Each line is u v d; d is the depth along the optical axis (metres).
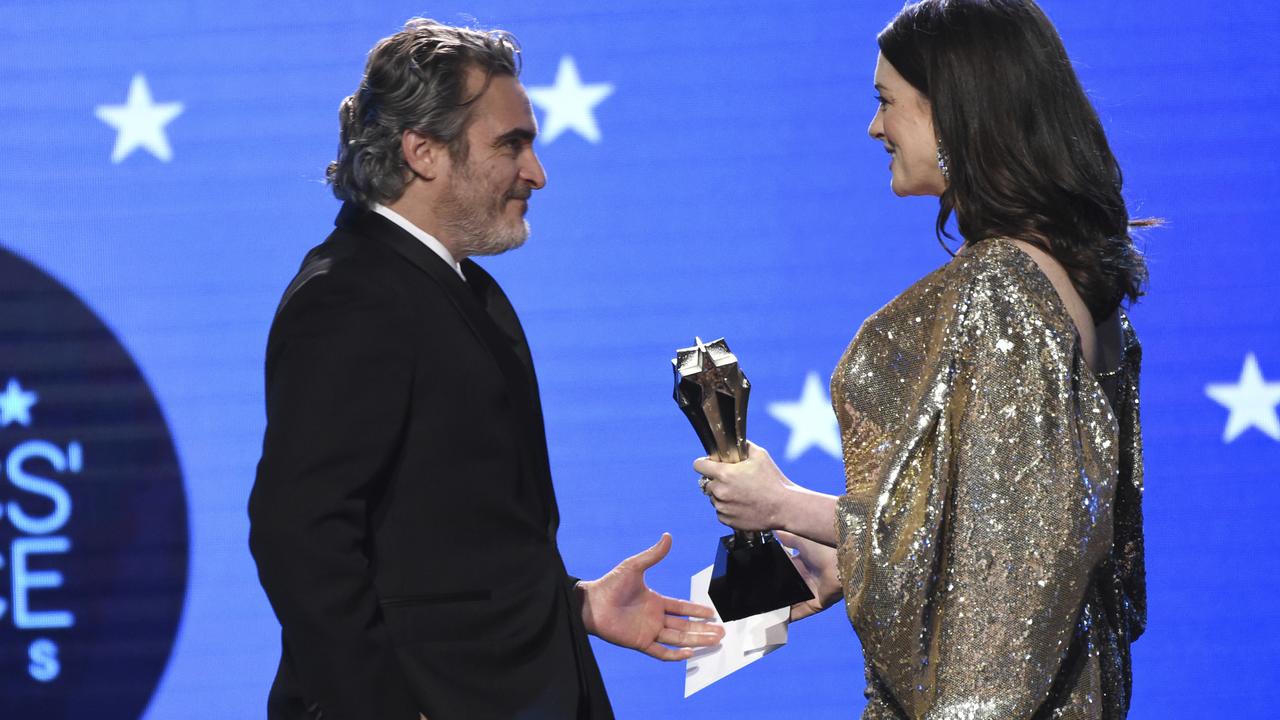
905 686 5.27
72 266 11.51
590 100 11.56
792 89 11.58
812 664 11.45
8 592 11.38
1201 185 11.45
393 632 5.96
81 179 11.55
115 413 11.49
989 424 5.21
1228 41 11.49
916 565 5.22
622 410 11.50
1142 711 11.42
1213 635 11.38
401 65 6.37
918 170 5.91
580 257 11.52
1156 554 11.41
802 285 11.52
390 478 6.04
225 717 11.47
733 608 6.50
